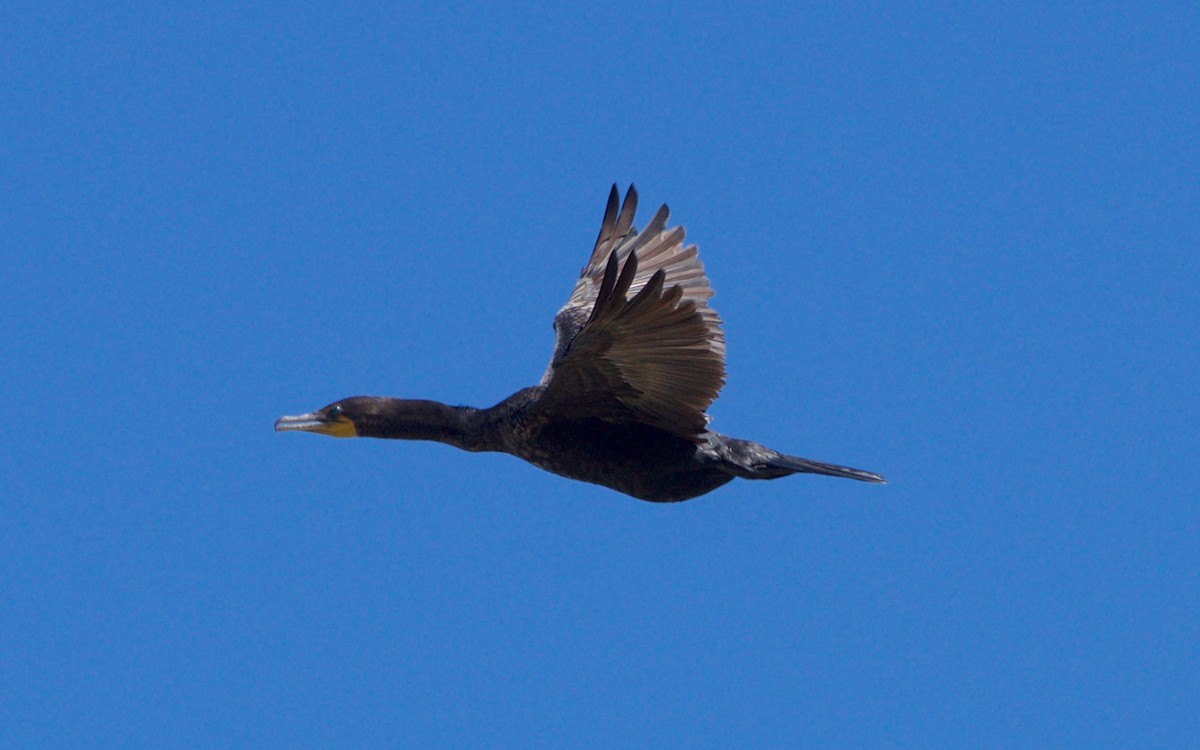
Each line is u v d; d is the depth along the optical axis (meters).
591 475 14.74
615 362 13.53
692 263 16.69
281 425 15.66
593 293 16.62
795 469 14.52
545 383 15.04
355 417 15.52
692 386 13.67
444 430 15.38
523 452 14.91
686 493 14.82
